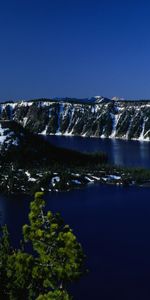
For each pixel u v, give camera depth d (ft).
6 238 229.66
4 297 209.46
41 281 195.93
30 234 184.24
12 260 202.18
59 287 185.68
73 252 181.16
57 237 182.80
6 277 208.03
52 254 183.93
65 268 181.57
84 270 188.03
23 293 203.41
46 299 176.04
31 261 192.95
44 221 184.24
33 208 184.96
